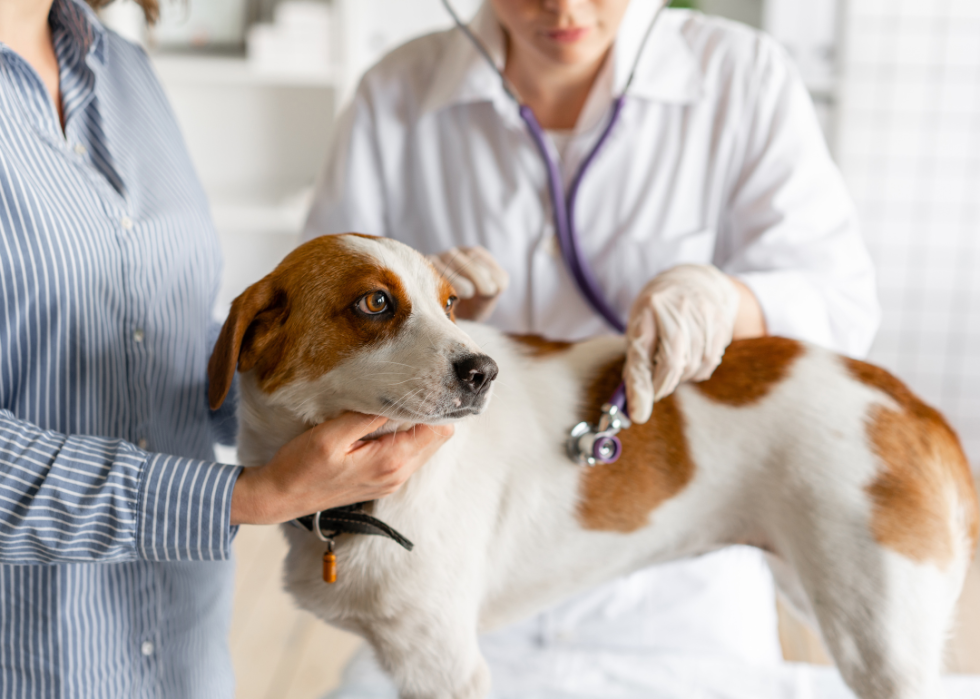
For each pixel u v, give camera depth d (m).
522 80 1.48
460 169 1.51
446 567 1.04
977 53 3.21
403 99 1.55
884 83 3.29
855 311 1.39
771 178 1.45
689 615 1.55
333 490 0.87
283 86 3.46
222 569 1.20
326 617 1.09
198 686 1.13
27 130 0.94
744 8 3.38
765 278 1.29
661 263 1.44
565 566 1.12
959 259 3.41
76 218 0.95
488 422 1.09
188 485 0.85
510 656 1.49
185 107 3.49
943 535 1.04
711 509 1.11
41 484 0.84
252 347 0.98
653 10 1.43
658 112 1.45
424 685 1.06
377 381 0.93
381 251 0.99
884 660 1.00
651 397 1.04
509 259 1.49
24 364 0.93
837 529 1.03
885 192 3.39
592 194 1.46
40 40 1.03
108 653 1.01
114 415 1.01
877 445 1.05
